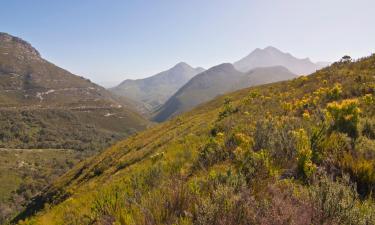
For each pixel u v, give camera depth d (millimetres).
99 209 5254
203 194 4609
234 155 7391
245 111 15492
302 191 4609
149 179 6965
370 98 10578
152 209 4328
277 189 4645
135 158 22812
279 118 10961
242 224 3768
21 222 10297
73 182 33000
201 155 8164
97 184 20734
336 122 7914
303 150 5906
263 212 3912
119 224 4223
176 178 6172
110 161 30703
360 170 5383
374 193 4922
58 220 8008
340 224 3822
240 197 4133
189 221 3895
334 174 5559
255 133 8297
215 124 14898
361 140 6867
